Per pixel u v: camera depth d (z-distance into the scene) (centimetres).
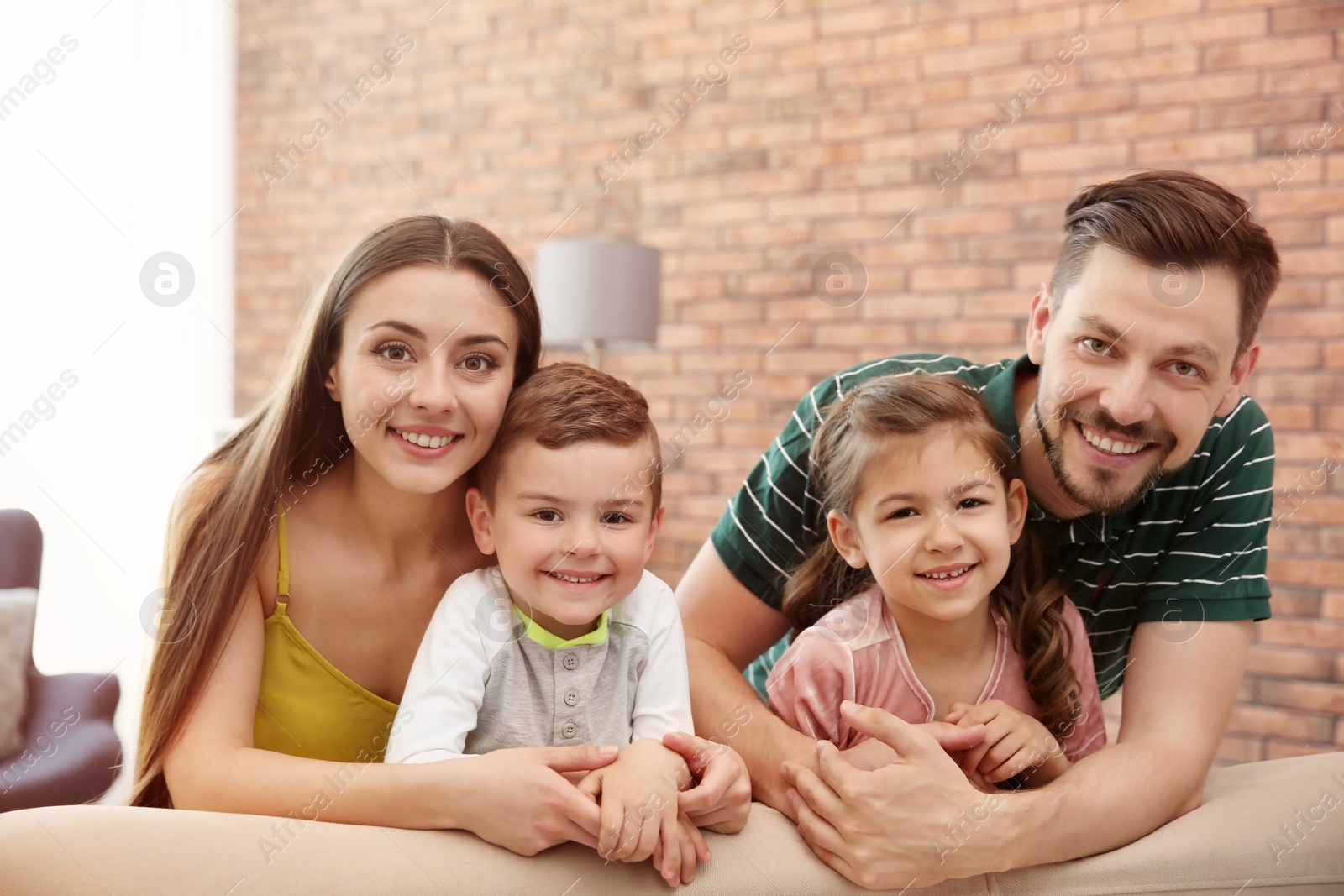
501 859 75
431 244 90
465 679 88
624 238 317
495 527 91
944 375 107
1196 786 93
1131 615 108
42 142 259
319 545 95
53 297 244
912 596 95
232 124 345
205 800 81
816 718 99
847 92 289
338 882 71
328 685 94
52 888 68
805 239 294
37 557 163
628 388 94
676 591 115
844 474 98
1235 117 232
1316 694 217
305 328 93
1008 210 266
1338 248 218
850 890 81
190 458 273
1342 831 90
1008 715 92
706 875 78
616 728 93
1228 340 92
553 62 327
